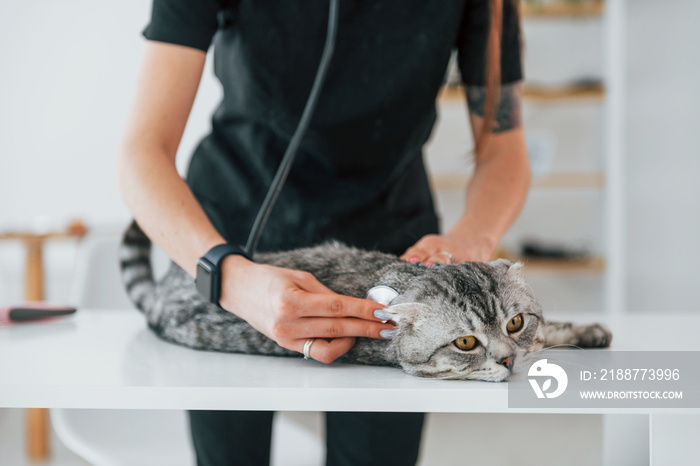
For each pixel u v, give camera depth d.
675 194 2.86
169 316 0.81
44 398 0.56
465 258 0.75
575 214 3.37
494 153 0.99
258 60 0.85
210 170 0.91
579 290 3.41
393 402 0.55
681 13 2.85
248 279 0.64
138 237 1.04
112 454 1.22
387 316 0.62
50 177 3.52
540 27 3.35
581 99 3.23
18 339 0.85
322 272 0.74
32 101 3.49
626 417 0.87
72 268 3.45
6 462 2.16
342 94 0.86
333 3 0.73
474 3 0.95
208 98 3.39
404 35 0.86
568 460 1.94
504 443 2.10
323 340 0.63
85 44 3.49
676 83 2.84
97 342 0.81
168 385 0.56
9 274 3.46
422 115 0.91
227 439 0.91
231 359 0.70
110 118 3.52
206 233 0.69
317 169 0.89
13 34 3.47
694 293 2.78
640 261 3.01
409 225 0.92
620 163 3.05
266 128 0.87
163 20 0.79
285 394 0.55
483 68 0.97
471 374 0.62
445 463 1.93
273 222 0.87
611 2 3.13
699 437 0.54
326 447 0.94
